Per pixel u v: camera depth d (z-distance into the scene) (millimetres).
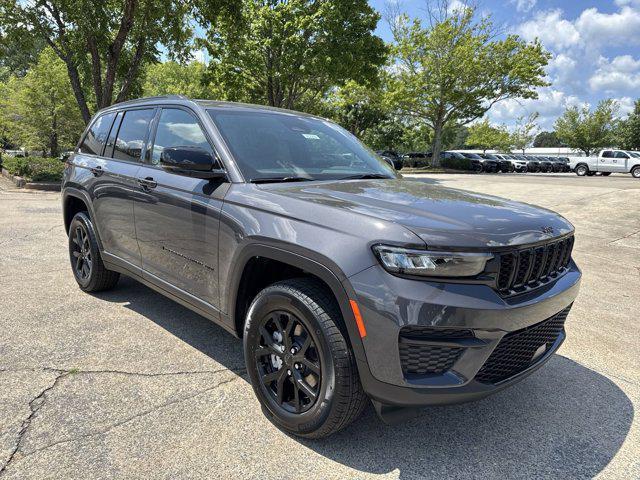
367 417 2684
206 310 3002
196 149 2797
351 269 2098
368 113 45719
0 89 30672
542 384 3154
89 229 4285
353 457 2314
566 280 2631
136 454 2250
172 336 3619
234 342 3553
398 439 2480
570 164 32750
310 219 2340
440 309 1991
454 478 2191
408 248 2027
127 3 15391
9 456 2189
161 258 3367
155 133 3619
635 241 8227
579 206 11711
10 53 18312
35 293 4492
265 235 2457
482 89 34438
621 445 2488
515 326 2164
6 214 8984
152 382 2926
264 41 20188
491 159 39469
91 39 15555
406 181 3301
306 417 2326
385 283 2035
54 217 8891
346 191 2674
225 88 23469
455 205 2496
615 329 4195
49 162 15461
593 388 3111
